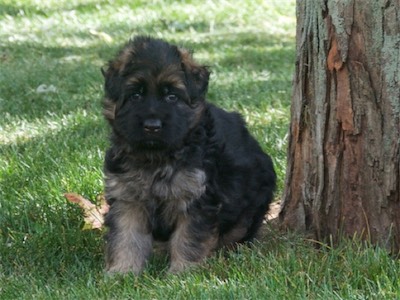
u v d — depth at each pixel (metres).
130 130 5.11
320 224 5.68
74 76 11.03
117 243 5.45
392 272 5.02
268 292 4.77
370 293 4.77
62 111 9.44
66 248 5.82
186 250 5.32
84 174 7.07
